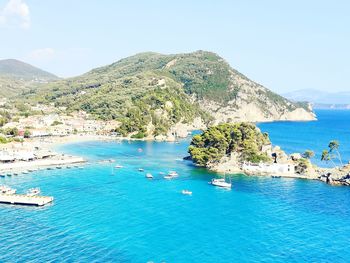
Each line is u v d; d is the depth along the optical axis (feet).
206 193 653.71
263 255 414.00
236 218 526.57
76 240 439.63
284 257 410.11
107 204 579.48
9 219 508.94
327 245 441.27
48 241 434.71
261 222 511.81
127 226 487.20
